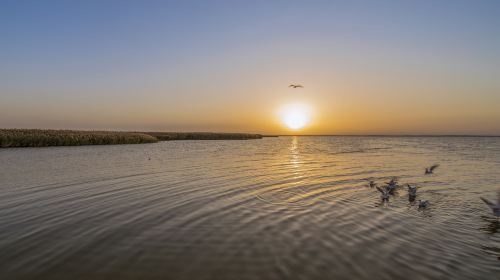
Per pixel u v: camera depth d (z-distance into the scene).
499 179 20.25
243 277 7.00
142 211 11.98
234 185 17.38
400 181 19.31
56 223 10.52
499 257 8.16
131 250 8.35
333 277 7.03
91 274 7.08
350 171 23.73
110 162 28.42
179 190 15.91
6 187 16.33
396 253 8.32
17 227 10.10
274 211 12.11
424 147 65.44
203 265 7.54
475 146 72.38
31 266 7.44
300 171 23.50
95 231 9.77
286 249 8.47
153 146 60.03
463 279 7.03
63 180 18.50
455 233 9.86
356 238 9.31
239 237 9.31
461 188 17.09
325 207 12.77
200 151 46.34
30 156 33.44
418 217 11.50
